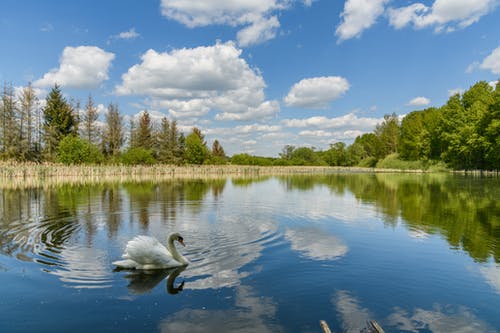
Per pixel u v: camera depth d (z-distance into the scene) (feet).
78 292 21.76
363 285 23.24
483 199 72.13
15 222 43.62
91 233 37.60
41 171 150.30
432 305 20.43
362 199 71.87
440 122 245.24
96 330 17.19
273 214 51.03
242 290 22.21
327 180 150.20
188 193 82.33
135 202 63.52
